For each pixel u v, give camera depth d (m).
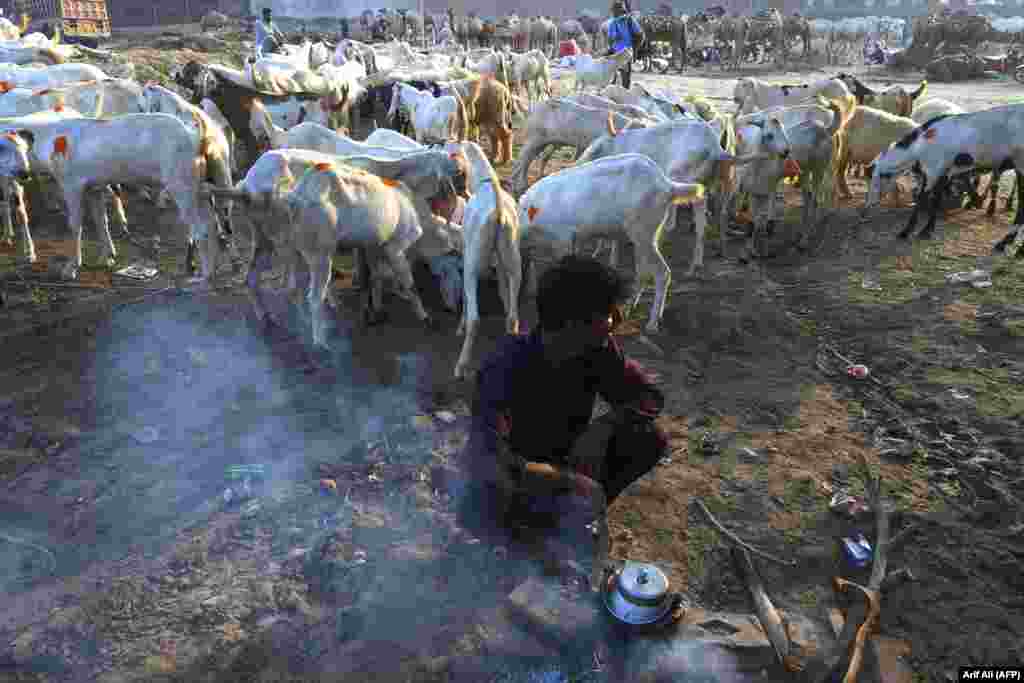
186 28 47.84
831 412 4.37
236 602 2.86
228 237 7.34
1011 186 10.38
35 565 3.06
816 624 2.74
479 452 2.57
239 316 5.86
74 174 6.24
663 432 2.87
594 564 2.73
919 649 2.61
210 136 6.27
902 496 3.52
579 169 5.28
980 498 3.49
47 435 4.06
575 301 2.40
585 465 2.74
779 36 35.81
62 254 7.32
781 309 6.00
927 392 4.53
